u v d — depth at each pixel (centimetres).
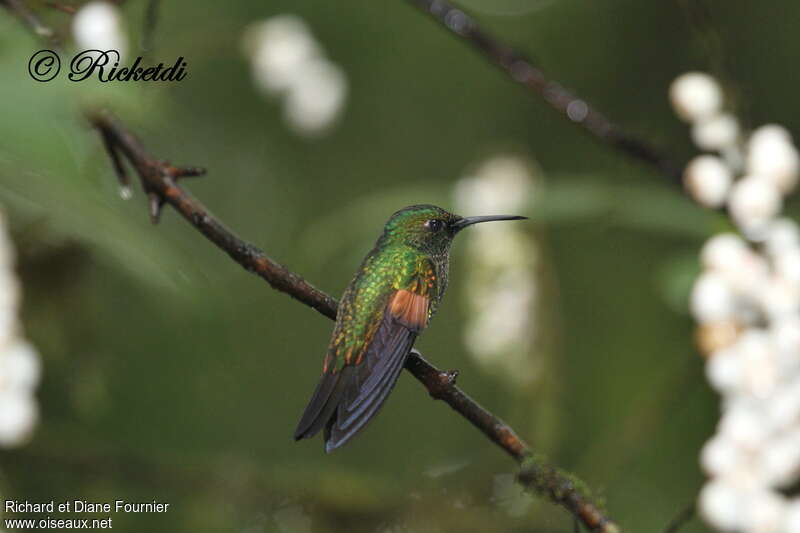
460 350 1283
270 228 1348
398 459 1266
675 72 1176
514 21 1198
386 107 1262
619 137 764
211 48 930
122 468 974
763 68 1127
